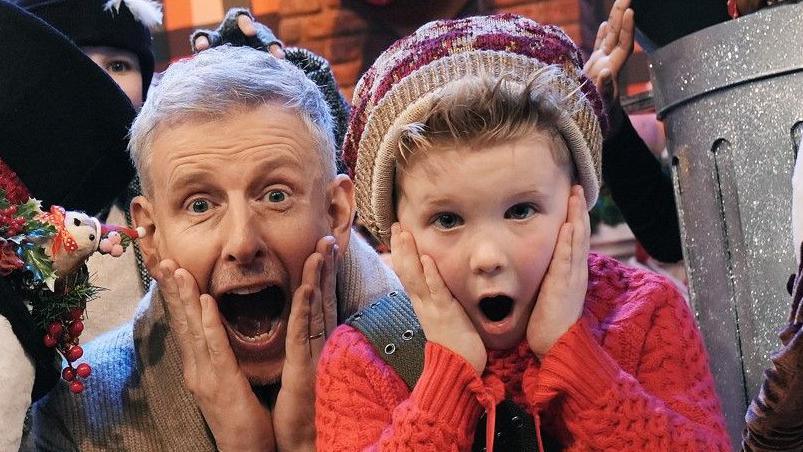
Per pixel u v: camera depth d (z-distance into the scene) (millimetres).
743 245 1209
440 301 946
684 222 1287
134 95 1719
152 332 1237
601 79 1556
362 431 994
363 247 1315
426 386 939
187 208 1130
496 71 952
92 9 1647
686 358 1005
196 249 1117
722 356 1236
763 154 1195
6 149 1169
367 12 3061
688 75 1258
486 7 3061
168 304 1169
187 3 3098
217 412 1141
